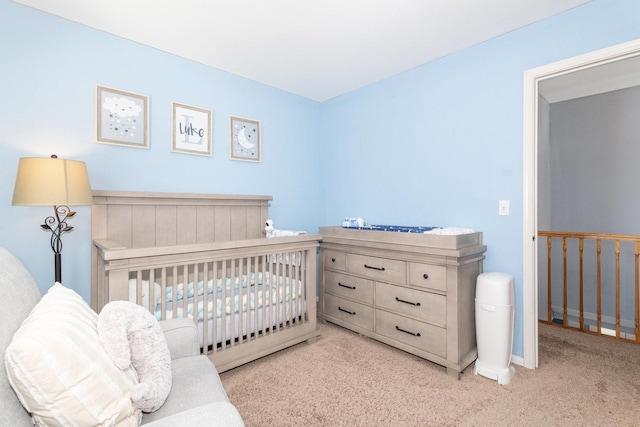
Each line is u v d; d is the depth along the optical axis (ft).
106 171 7.38
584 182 11.86
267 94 10.49
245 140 9.91
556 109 12.58
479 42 7.82
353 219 9.89
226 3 6.29
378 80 10.19
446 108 8.54
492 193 7.66
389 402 5.75
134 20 6.88
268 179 10.56
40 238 6.62
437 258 6.89
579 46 6.40
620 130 11.12
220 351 6.42
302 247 7.89
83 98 7.05
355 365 7.10
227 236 9.25
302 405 5.65
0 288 2.96
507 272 7.40
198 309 6.41
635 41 5.76
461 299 6.77
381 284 8.03
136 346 3.45
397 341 7.67
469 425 5.15
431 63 8.86
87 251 7.13
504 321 6.47
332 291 9.41
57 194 5.35
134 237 7.58
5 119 6.21
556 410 5.53
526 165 7.09
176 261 5.81
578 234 9.73
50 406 2.50
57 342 2.63
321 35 7.50
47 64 6.63
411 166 9.39
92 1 6.21
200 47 8.04
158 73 8.14
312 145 11.98
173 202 8.16
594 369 7.01
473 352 7.13
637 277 8.85
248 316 6.84
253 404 5.67
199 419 2.58
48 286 6.72
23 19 6.36
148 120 7.93
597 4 6.18
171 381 3.57
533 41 7.00
